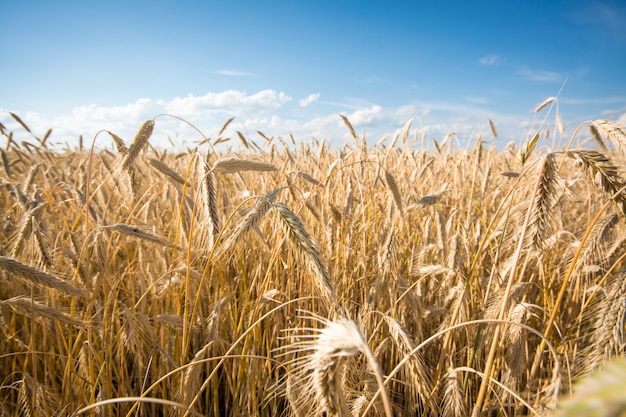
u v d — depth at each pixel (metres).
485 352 3.53
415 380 2.78
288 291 4.21
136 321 3.13
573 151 2.41
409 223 5.71
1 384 3.50
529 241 2.56
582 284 3.93
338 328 1.52
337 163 5.77
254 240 4.72
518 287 3.16
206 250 3.45
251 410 3.40
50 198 5.11
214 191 3.08
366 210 5.95
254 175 7.00
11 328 3.61
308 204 4.16
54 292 3.17
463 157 8.98
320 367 1.52
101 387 2.87
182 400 2.71
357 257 4.71
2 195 5.59
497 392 3.31
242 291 4.27
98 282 3.04
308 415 2.52
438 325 4.10
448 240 4.46
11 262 2.43
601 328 2.63
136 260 4.55
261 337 3.78
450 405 2.73
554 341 3.65
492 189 7.20
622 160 2.52
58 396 3.12
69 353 2.96
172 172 4.03
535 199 2.46
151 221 5.19
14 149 8.66
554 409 2.33
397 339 2.79
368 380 2.92
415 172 6.81
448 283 4.16
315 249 2.19
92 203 4.71
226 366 3.67
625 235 3.39
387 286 3.84
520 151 2.89
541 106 5.20
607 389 0.54
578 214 6.21
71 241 3.96
